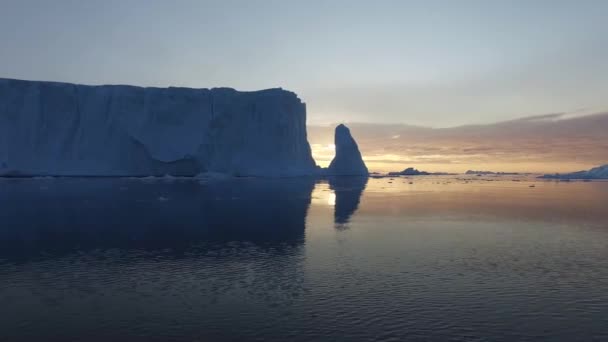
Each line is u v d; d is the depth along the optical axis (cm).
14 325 1119
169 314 1191
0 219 2794
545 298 1328
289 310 1220
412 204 3944
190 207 3481
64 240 2161
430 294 1359
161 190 4988
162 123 7594
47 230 2430
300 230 2483
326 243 2122
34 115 7081
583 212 3425
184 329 1095
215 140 7806
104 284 1461
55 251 1927
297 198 4334
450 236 2327
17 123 7012
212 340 1034
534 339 1043
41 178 6694
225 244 2091
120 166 7475
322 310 1222
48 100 7219
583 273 1603
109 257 1827
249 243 2117
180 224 2662
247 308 1236
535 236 2339
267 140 8169
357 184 7019
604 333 1078
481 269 1648
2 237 2234
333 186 6269
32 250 1948
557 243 2153
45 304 1270
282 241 2164
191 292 1377
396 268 1655
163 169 7525
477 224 2755
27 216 2919
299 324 1123
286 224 2694
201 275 1566
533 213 3341
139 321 1145
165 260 1773
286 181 7269
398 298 1319
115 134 7456
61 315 1185
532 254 1905
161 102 7581
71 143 7350
